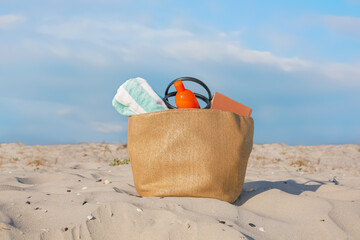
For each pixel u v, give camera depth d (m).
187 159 1.58
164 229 1.34
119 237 1.36
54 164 3.40
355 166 3.52
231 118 1.61
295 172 3.08
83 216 1.41
